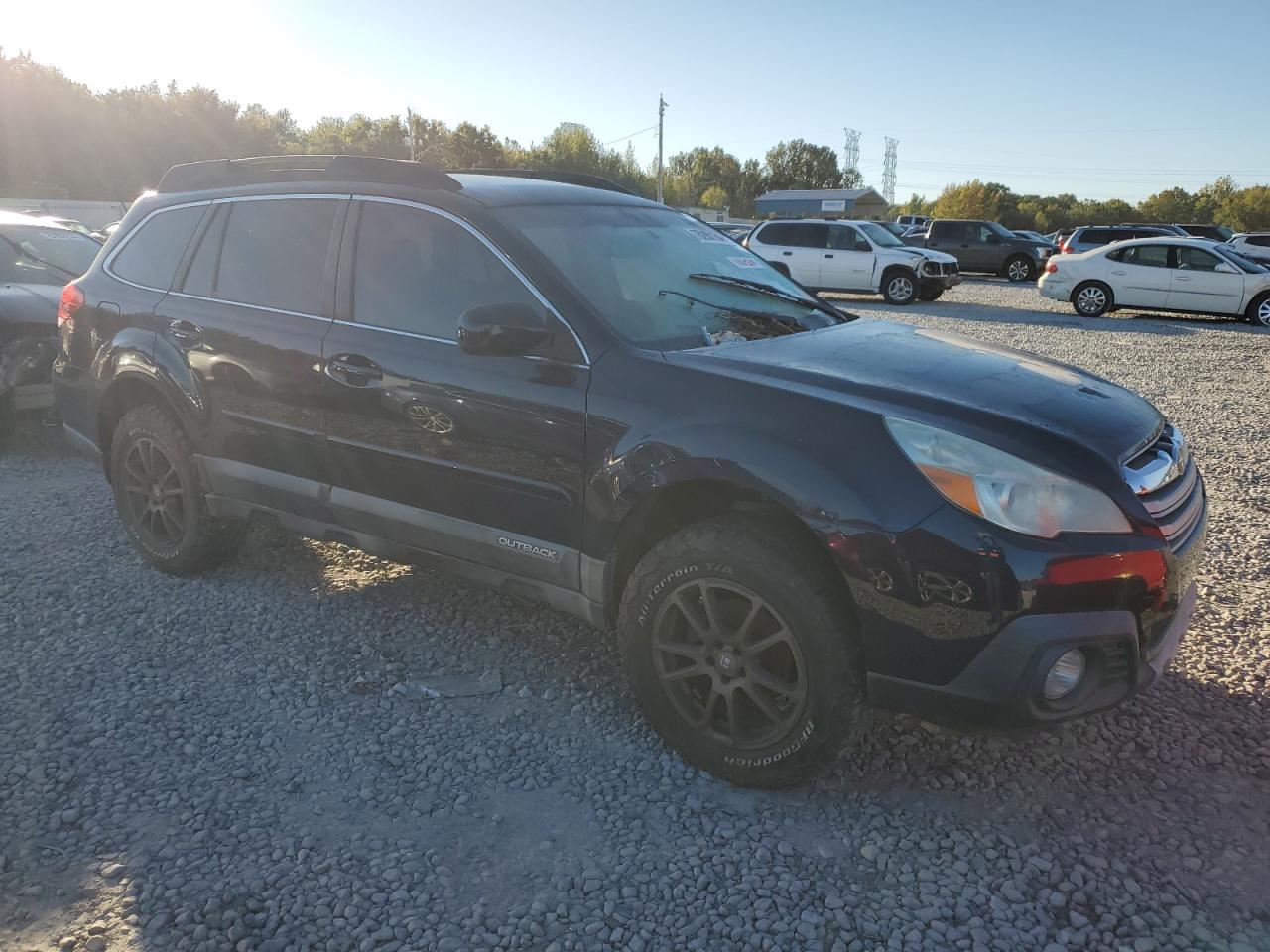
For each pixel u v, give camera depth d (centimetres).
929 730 308
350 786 278
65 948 214
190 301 395
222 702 324
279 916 226
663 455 268
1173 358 1141
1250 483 586
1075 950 218
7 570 434
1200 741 302
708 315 328
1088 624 235
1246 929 223
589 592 296
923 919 228
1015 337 1347
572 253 321
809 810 270
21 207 2830
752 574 258
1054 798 274
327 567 443
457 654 361
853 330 347
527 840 256
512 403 298
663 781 283
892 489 241
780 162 12431
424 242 333
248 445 376
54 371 459
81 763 286
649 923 226
